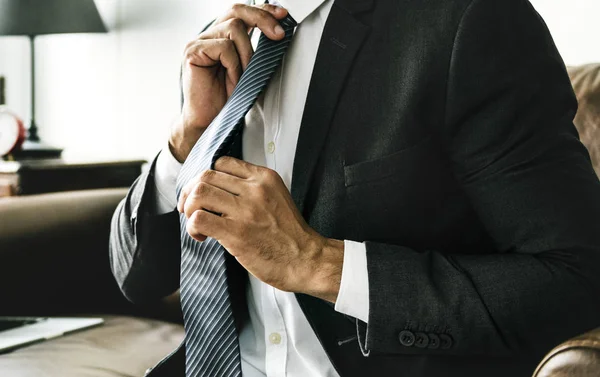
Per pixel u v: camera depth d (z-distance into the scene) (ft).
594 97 4.00
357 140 3.10
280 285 2.93
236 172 2.97
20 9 8.25
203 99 3.68
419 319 2.83
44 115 9.86
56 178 7.61
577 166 2.91
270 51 3.29
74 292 5.74
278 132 3.38
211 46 3.56
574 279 2.79
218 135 3.16
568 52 5.38
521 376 3.03
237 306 3.43
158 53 8.49
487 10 2.99
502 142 2.94
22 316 5.46
